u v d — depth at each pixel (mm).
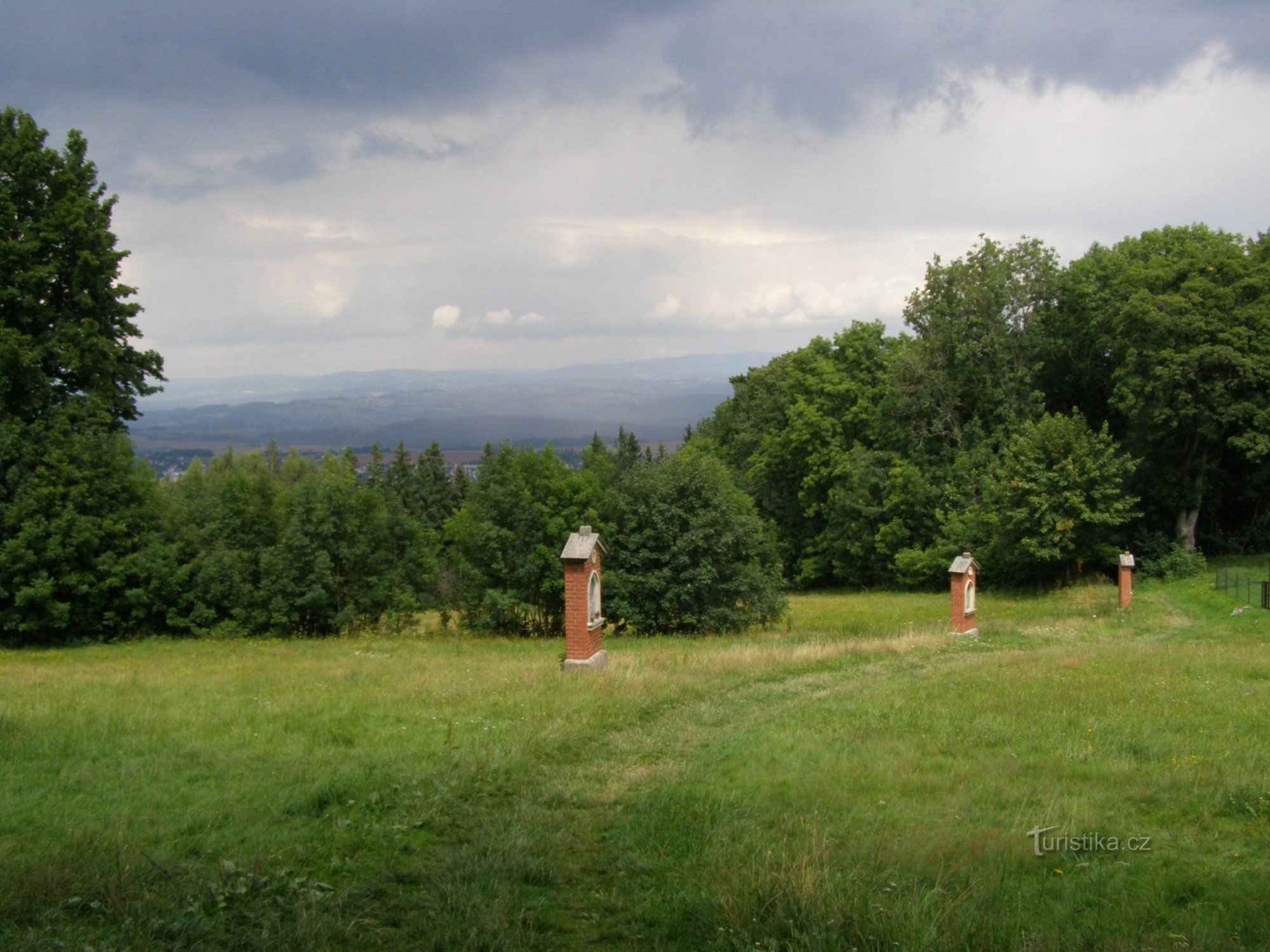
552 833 8539
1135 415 43344
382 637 32031
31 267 29984
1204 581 40938
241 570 32500
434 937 6117
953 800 9578
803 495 60250
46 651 28297
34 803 8820
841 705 15617
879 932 6039
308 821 8781
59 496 30297
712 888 6957
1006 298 50719
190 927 6117
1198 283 41375
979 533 47250
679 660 21734
